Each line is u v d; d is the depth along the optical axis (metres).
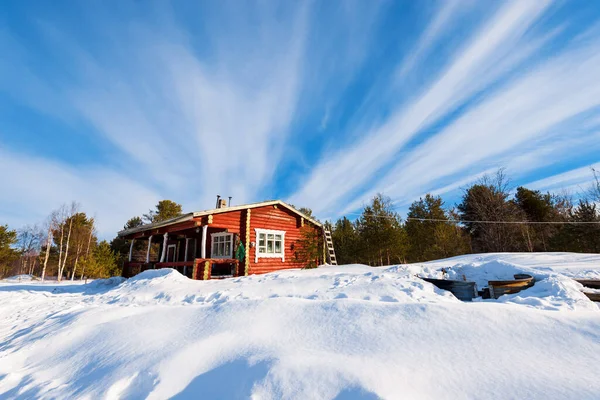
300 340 3.83
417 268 9.85
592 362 2.86
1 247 32.00
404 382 2.65
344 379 2.66
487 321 3.80
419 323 3.93
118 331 4.89
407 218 31.53
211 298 7.79
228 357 3.48
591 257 12.12
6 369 4.32
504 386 2.56
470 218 32.44
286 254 15.59
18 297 11.95
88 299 9.91
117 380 3.31
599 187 25.14
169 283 9.97
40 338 5.45
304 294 7.18
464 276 9.02
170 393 2.96
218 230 15.65
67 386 3.48
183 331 4.56
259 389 2.69
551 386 2.51
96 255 27.69
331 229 31.53
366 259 26.30
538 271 8.12
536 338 3.38
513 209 29.16
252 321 4.59
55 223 34.16
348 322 4.20
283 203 15.59
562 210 31.77
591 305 5.49
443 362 3.03
